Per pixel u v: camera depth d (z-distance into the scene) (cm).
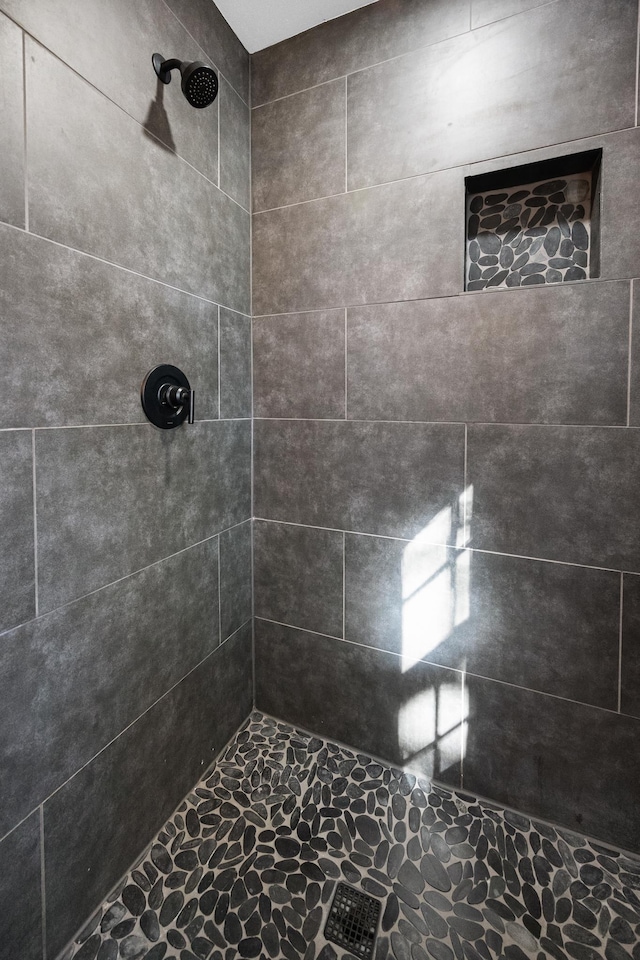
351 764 149
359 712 153
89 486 99
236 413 151
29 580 87
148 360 114
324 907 106
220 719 152
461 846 122
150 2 109
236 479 154
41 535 89
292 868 115
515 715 132
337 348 144
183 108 121
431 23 125
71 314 92
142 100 108
